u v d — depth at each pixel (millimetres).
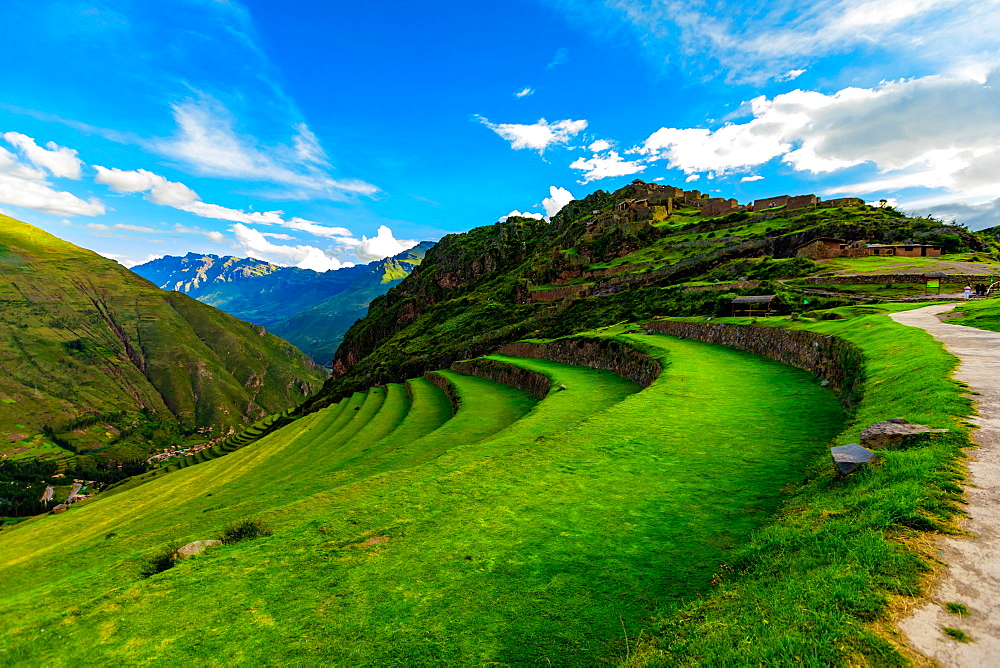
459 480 13602
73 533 40406
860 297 42500
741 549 8438
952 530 6309
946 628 4785
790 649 4910
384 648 7117
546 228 183625
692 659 5387
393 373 106625
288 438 62875
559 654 6688
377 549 10109
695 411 19141
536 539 10047
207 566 9953
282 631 7711
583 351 48750
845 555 6359
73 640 7996
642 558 8984
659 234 114125
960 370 13961
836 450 9906
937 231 73125
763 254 82438
